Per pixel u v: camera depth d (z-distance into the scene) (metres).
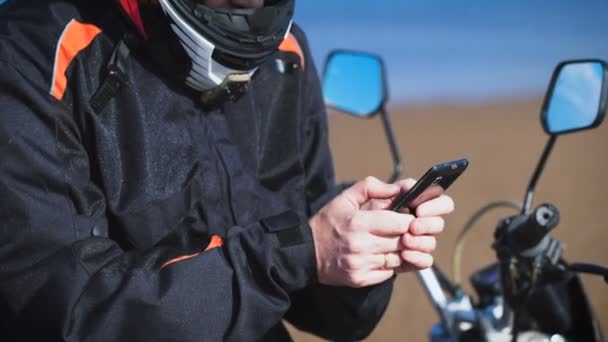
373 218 2.42
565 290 2.99
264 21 2.57
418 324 6.00
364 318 2.83
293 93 2.99
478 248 7.10
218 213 2.67
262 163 2.90
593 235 7.18
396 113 12.43
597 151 10.06
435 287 3.15
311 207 3.04
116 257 2.40
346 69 3.50
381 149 10.39
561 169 9.34
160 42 2.58
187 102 2.68
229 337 2.40
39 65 2.47
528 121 11.81
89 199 2.48
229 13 2.53
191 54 2.57
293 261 2.45
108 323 2.30
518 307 2.81
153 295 2.33
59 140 2.44
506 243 2.79
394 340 5.75
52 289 2.33
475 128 11.41
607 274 2.66
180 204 2.58
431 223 2.44
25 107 2.41
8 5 2.67
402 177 9.25
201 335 2.36
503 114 12.26
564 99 2.93
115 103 2.55
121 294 2.32
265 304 2.43
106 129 2.52
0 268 2.36
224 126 2.77
